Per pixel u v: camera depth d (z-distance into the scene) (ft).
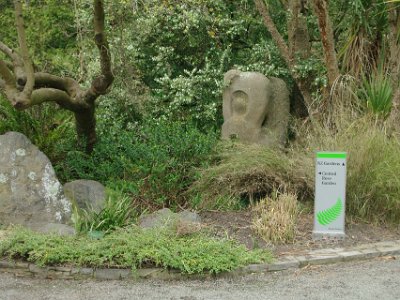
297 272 20.98
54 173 24.94
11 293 19.04
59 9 40.52
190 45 37.22
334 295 18.71
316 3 29.50
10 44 40.40
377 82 30.71
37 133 28.86
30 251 20.86
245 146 28.91
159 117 36.40
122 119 36.37
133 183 26.91
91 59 34.47
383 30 33.81
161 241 21.31
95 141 30.42
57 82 28.02
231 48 38.60
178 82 35.91
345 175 23.57
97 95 27.32
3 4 41.04
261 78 31.94
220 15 36.68
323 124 30.22
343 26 34.99
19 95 23.29
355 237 24.11
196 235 22.57
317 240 23.57
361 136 26.71
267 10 35.27
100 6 23.93
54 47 43.09
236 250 21.58
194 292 19.11
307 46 34.73
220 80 35.60
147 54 38.91
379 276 20.42
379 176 25.53
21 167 24.77
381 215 25.89
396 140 27.14
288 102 33.30
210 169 27.40
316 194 23.70
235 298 18.52
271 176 26.66
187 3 35.22
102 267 20.51
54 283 20.08
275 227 23.44
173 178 27.27
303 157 27.17
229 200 26.71
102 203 25.21
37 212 24.25
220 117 36.47
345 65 33.45
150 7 34.32
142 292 19.13
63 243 21.53
